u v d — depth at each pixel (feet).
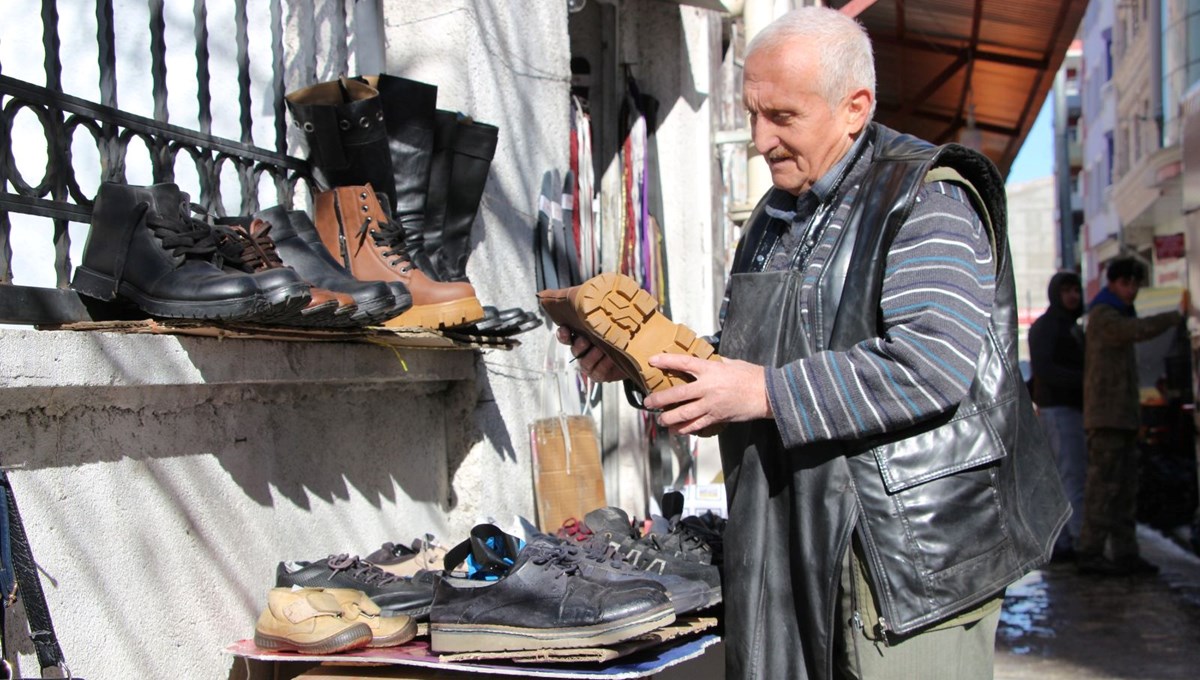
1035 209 168.35
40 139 11.16
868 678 7.68
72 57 11.50
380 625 8.08
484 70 12.25
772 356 7.85
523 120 13.32
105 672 7.34
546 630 7.48
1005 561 7.54
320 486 9.89
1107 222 73.00
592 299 7.39
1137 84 57.98
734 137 22.13
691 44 21.15
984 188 7.73
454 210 11.34
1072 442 30.07
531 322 11.80
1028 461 7.91
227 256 8.00
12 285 7.22
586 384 16.03
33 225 10.97
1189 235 30.63
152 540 7.86
